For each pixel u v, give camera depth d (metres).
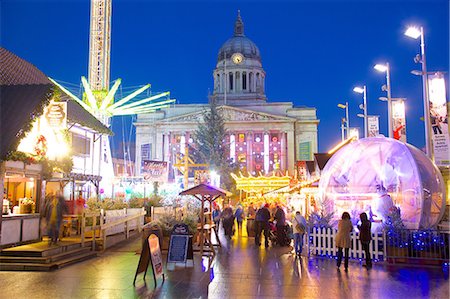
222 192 15.93
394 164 18.44
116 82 44.75
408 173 17.66
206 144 69.44
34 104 15.80
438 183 17.72
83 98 45.00
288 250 17.55
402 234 14.34
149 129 102.50
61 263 13.13
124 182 41.94
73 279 11.23
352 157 19.95
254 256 15.76
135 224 23.42
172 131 100.00
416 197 17.19
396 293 9.86
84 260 14.58
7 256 13.39
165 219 17.27
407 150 17.91
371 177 19.58
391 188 18.36
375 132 31.28
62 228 17.88
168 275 11.88
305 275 12.00
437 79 19.45
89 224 18.03
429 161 18.14
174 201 29.12
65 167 19.08
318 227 16.03
